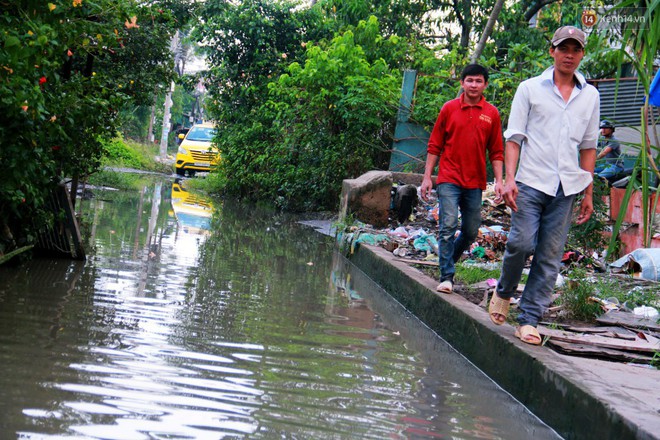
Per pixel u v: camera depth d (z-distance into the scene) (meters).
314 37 22.23
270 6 21.72
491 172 14.82
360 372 4.91
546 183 4.92
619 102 11.20
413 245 10.46
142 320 5.68
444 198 6.91
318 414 3.94
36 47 5.59
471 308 6.13
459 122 6.84
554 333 5.34
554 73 5.04
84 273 7.46
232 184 22.55
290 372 4.70
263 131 20.97
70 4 6.24
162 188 22.77
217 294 7.11
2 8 5.99
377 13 22.16
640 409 3.61
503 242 9.95
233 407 3.89
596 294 6.72
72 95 7.04
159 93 13.25
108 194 17.64
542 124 4.96
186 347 5.01
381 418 4.00
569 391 4.03
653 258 8.08
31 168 6.36
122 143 33.12
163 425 3.52
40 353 4.50
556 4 20.59
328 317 6.67
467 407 4.41
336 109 17.47
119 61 12.46
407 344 5.96
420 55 19.22
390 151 16.59
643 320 6.12
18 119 6.08
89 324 5.38
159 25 12.73
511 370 4.84
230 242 11.38
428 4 21.78
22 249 7.10
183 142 31.73
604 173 10.95
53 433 3.28
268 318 6.29
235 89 22.34
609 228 9.93
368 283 9.20
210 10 22.27
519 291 7.04
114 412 3.62
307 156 18.62
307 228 15.36
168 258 9.05
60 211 7.96
